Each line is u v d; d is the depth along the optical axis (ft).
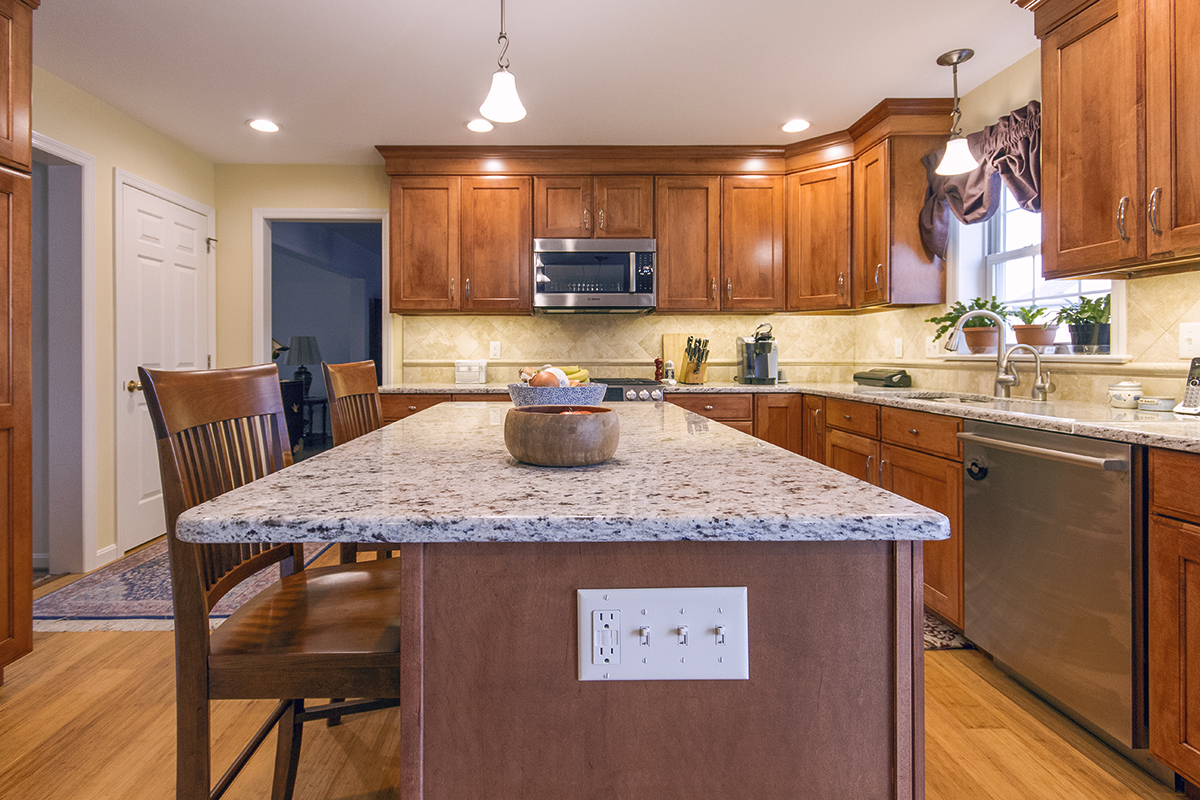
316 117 11.09
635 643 2.15
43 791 4.79
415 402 11.84
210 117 11.03
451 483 2.65
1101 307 7.85
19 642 6.48
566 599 2.16
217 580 3.42
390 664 3.02
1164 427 4.97
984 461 6.59
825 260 12.15
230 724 5.73
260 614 3.47
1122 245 6.08
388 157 12.44
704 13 7.97
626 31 8.38
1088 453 5.24
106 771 5.03
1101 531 5.16
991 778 4.97
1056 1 6.84
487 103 6.72
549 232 12.52
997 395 8.51
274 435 4.26
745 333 13.93
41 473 10.09
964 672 6.72
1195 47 5.40
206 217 13.07
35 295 9.98
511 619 2.17
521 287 12.55
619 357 13.89
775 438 11.86
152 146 11.55
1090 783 4.91
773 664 2.17
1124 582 4.94
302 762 5.15
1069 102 6.69
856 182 11.74
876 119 10.95
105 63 9.14
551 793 2.18
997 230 10.36
